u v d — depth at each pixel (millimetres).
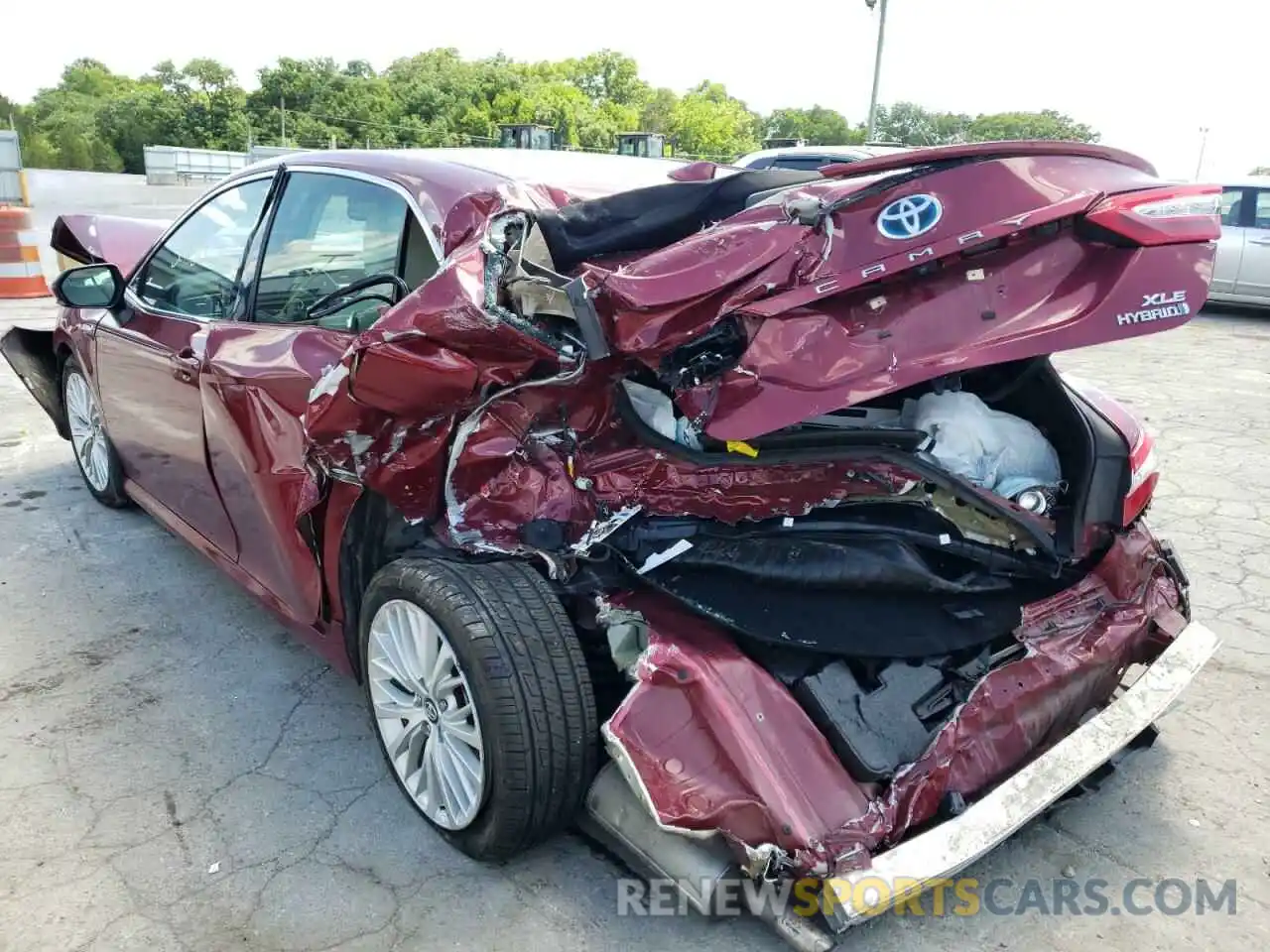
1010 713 2365
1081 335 2064
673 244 2342
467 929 2312
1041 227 2148
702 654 2211
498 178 2869
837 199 2160
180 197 26266
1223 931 2352
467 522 2539
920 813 2182
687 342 2131
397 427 2404
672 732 2127
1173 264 2111
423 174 2957
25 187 13578
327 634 3064
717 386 2135
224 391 3139
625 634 2359
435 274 2479
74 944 2242
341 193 3129
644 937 2301
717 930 2324
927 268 2135
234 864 2512
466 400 2312
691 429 2410
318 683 3393
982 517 2514
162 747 3010
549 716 2252
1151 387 8031
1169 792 2861
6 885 2418
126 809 2715
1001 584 2561
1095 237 2135
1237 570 4371
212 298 3584
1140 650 2707
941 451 2471
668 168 3438
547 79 91000
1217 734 3148
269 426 2936
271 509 3027
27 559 4324
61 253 5227
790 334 2092
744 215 2242
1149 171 2354
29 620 3795
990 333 2090
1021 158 2184
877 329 2102
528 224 2258
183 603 3959
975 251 2139
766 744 2125
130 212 20609
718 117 87625
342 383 2332
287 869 2498
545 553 2467
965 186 2141
